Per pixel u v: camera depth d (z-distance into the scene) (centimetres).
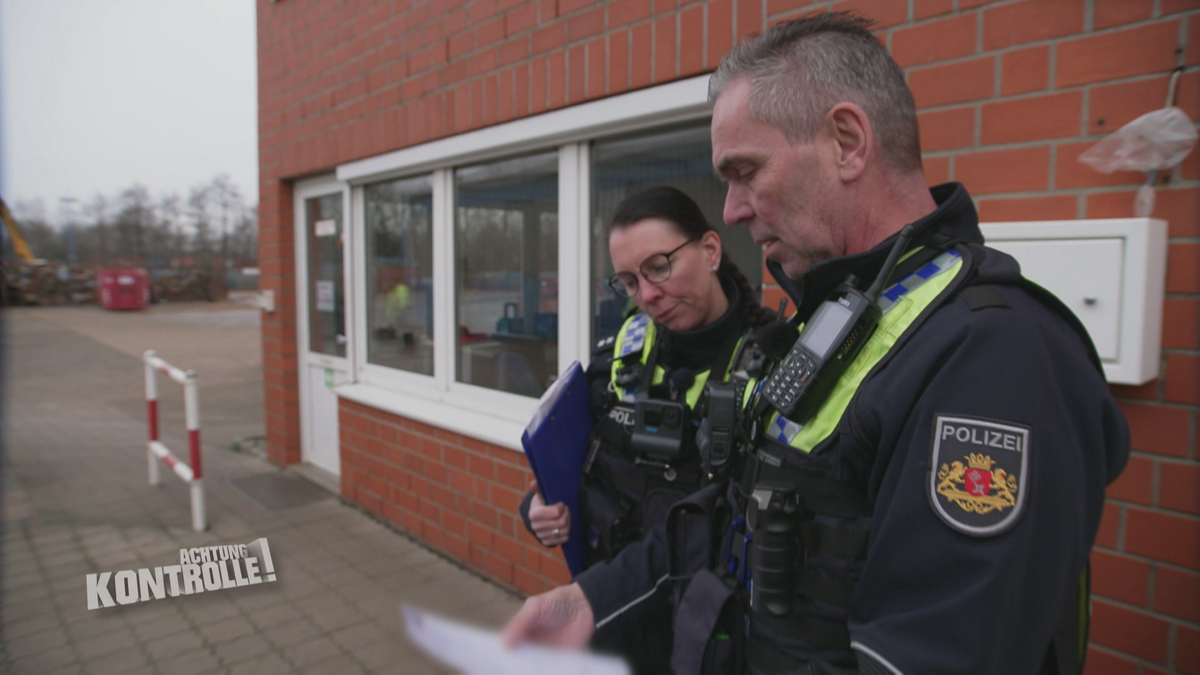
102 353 1342
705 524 126
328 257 468
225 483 475
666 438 138
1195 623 147
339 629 279
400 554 354
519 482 308
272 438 520
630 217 144
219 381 1034
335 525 395
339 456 446
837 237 94
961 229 94
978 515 72
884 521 79
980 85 169
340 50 403
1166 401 149
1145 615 154
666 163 259
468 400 352
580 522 155
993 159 168
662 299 143
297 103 449
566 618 126
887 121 91
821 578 92
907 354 82
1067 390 79
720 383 120
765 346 109
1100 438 81
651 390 149
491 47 303
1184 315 146
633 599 131
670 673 141
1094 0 153
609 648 137
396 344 410
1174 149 143
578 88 265
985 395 75
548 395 156
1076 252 150
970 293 82
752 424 107
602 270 286
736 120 95
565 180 293
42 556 354
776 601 96
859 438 85
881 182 92
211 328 1877
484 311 346
